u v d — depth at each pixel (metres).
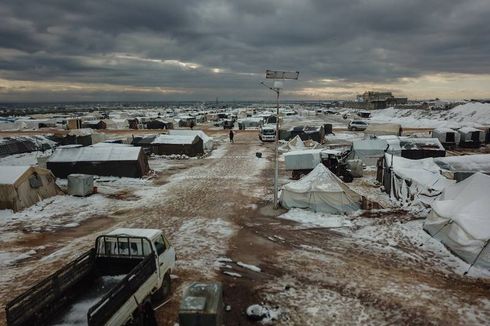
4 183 24.30
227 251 17.97
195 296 10.32
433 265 16.20
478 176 19.77
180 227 21.58
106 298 8.84
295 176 34.66
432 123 93.75
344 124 100.56
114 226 21.92
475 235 16.22
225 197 28.41
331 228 21.20
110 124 90.12
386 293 13.77
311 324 11.77
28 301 8.94
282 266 16.25
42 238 20.03
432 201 23.77
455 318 12.11
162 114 149.25
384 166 30.88
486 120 92.06
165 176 37.25
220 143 63.38
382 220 22.33
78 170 35.22
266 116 107.81
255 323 11.85
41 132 76.94
